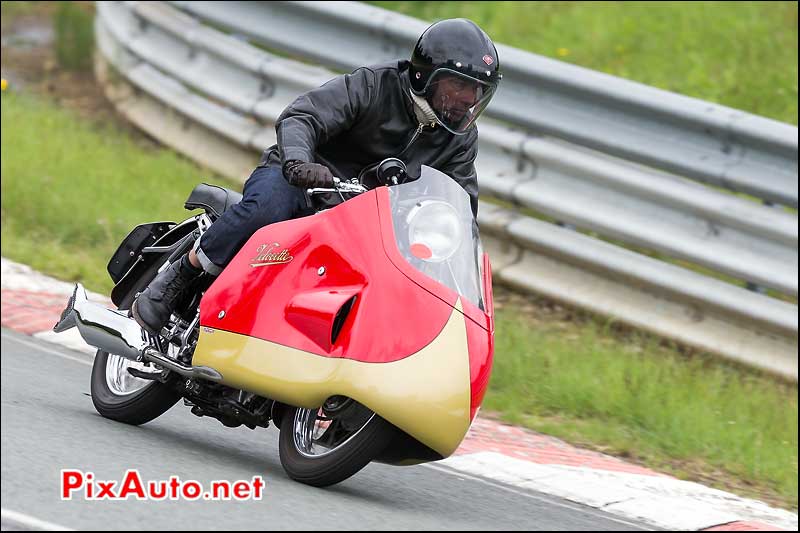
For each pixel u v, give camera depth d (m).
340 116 18.69
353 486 18.95
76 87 49.25
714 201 30.56
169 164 40.78
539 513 19.34
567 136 32.97
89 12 57.00
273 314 17.88
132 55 46.47
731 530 19.98
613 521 19.62
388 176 17.78
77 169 38.94
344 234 17.62
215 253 19.19
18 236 35.06
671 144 31.28
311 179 17.66
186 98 42.88
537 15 43.59
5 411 20.19
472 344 17.12
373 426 17.12
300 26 38.97
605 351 29.41
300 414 18.28
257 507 16.33
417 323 16.91
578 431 25.25
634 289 31.88
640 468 23.52
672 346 31.17
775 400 28.03
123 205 36.56
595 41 41.31
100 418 21.17
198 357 18.67
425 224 17.56
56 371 24.78
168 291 19.91
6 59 51.03
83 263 32.97
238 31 40.84
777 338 29.88
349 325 17.03
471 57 18.23
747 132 29.81
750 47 39.88
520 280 33.53
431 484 20.34
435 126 19.25
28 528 14.17
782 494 23.36
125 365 21.80
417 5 45.88
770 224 29.69
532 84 33.53
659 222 31.52
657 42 40.81
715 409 27.02
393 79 19.00
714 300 30.20
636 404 26.45
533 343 29.36
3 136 40.47
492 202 36.03
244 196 19.30
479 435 24.30
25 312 29.20
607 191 32.44
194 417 23.16
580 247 32.28
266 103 39.28
